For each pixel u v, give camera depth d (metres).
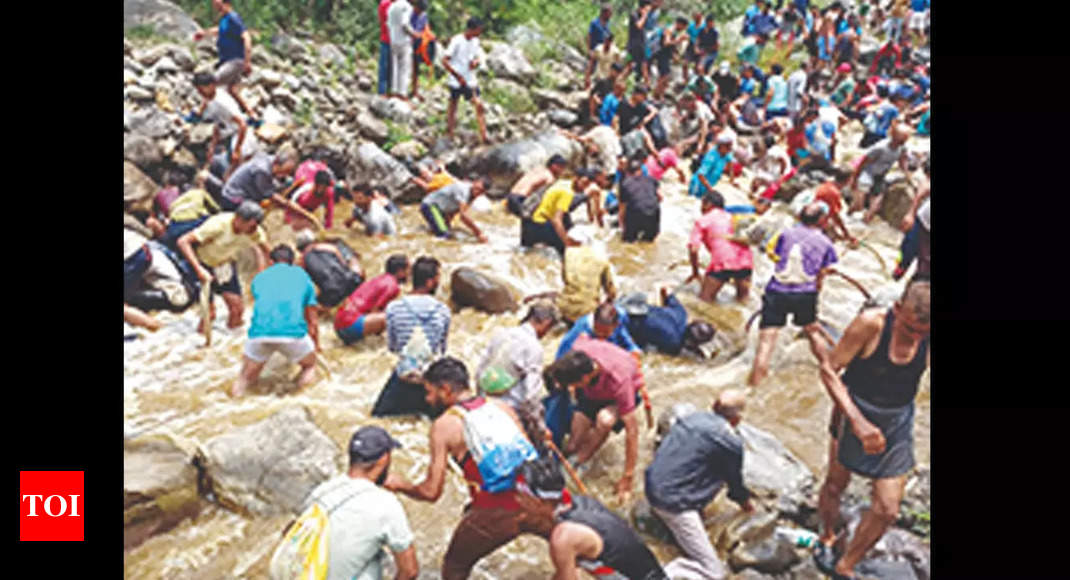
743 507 3.84
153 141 6.91
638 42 11.69
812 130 8.68
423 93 9.44
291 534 3.04
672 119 10.74
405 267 5.43
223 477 3.92
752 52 12.81
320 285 5.55
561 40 12.05
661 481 3.62
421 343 4.50
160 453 3.92
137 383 4.73
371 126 8.46
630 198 7.06
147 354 5.05
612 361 4.01
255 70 8.41
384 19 8.74
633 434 4.01
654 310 5.43
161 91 7.51
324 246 5.70
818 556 3.71
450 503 4.05
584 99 10.67
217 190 6.80
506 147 8.45
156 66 7.71
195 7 9.07
